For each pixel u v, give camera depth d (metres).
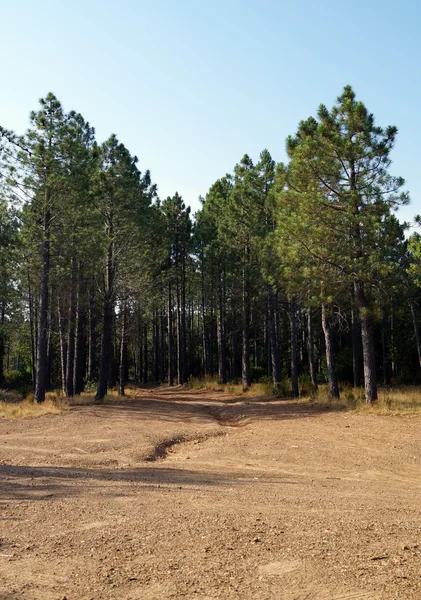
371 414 18.47
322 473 10.13
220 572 4.34
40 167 24.00
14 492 7.77
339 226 20.88
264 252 30.69
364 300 21.19
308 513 6.54
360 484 9.03
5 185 23.86
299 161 20.81
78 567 4.49
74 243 25.06
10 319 37.91
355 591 3.92
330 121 20.94
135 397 30.95
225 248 37.81
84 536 5.41
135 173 33.75
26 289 31.69
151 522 5.97
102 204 28.50
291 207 21.86
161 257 34.88
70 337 28.47
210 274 41.22
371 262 20.30
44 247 24.81
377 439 13.72
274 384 31.41
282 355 50.19
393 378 38.69
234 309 40.66
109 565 4.53
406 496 8.05
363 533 5.52
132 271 29.30
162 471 10.12
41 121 24.23
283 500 7.36
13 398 30.28
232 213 34.56
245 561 4.60
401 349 37.72
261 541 5.19
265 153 34.16
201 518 6.16
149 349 72.06
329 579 4.16
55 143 24.48
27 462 11.23
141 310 32.62
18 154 23.67
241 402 27.39
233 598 3.82
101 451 12.71
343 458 11.53
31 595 3.89
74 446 13.33
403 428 15.31
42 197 24.45
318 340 46.34
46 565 4.55
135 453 12.42
